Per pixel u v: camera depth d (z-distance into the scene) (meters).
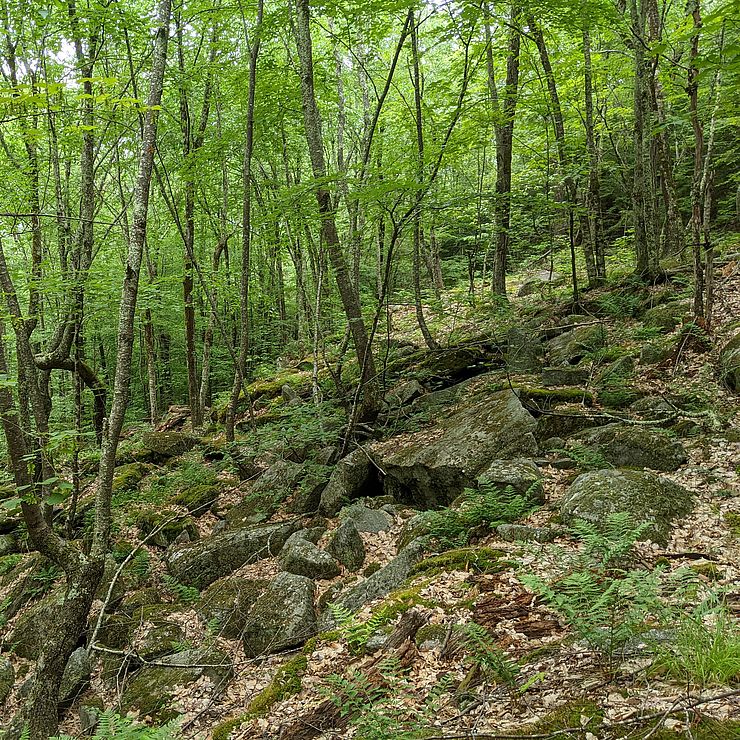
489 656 3.72
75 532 9.54
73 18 8.20
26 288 8.33
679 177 14.62
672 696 2.94
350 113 19.23
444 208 8.50
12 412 5.35
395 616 4.96
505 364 10.48
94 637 5.29
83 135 8.95
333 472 8.92
